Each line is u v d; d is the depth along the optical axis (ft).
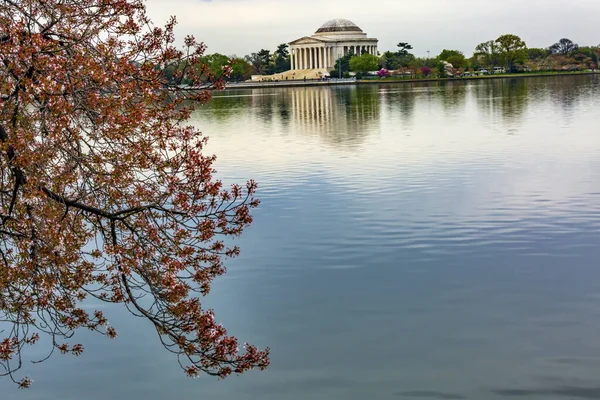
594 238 112.47
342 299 91.15
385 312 86.58
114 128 56.75
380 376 71.61
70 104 55.47
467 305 87.66
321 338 80.28
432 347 77.00
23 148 53.26
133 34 59.62
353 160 202.80
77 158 57.06
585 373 70.08
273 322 85.10
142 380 74.28
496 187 153.79
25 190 54.65
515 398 66.33
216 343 61.41
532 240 112.78
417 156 205.87
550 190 148.56
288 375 73.00
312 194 153.69
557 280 94.89
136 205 60.54
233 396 69.97
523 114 342.03
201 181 61.52
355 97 567.18
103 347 81.71
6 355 67.41
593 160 186.60
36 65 54.49
